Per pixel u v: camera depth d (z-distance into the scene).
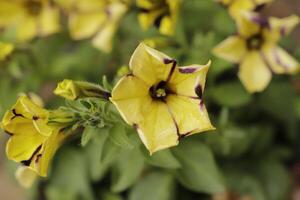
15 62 0.68
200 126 0.48
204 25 0.73
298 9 0.86
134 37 0.72
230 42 0.62
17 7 0.70
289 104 0.72
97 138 0.54
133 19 0.72
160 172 0.68
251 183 0.71
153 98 0.50
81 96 0.50
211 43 0.67
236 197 0.73
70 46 0.79
